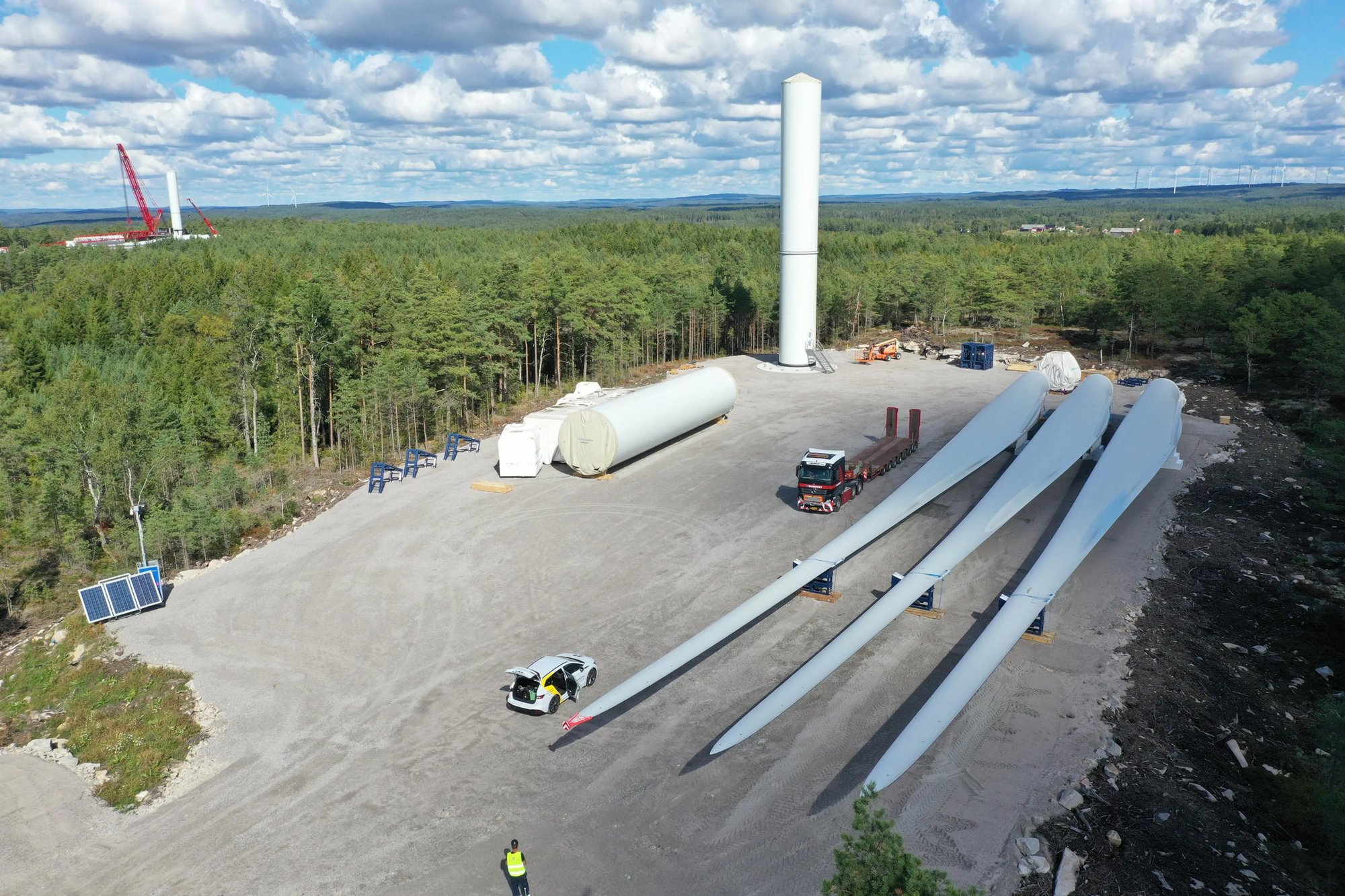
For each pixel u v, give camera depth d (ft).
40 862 54.95
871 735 64.54
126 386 179.22
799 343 222.28
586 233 616.39
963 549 92.43
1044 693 69.97
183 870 53.36
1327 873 51.44
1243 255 272.51
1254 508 112.78
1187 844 53.31
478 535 109.81
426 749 65.05
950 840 53.36
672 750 63.67
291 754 65.26
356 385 169.07
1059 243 524.93
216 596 95.20
